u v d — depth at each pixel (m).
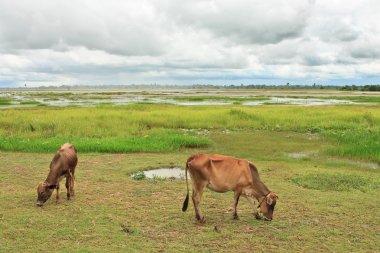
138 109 33.16
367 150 15.77
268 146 18.16
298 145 18.42
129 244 6.70
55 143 16.61
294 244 6.84
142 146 16.56
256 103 51.03
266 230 7.48
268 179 11.66
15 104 48.22
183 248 6.58
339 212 8.55
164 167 13.42
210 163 7.60
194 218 8.11
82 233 7.18
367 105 41.75
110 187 10.50
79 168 12.82
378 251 6.59
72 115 25.45
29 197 9.45
